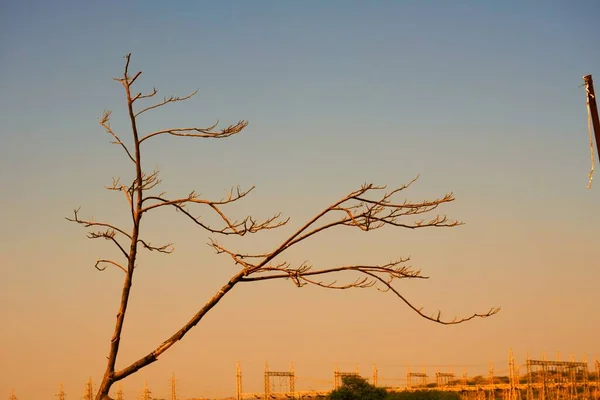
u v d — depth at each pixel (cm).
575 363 6850
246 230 891
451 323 816
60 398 6475
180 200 920
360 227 836
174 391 7638
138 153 940
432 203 830
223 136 970
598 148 881
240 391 7175
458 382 8506
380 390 6606
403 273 823
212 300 879
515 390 6838
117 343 905
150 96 939
